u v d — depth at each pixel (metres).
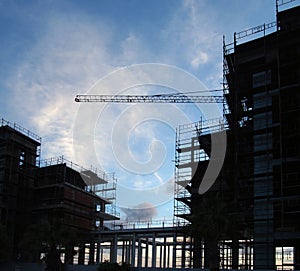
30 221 85.88
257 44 69.12
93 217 90.25
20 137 90.50
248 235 62.59
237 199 63.06
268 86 66.12
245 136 66.50
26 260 81.88
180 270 61.12
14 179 87.31
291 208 58.94
